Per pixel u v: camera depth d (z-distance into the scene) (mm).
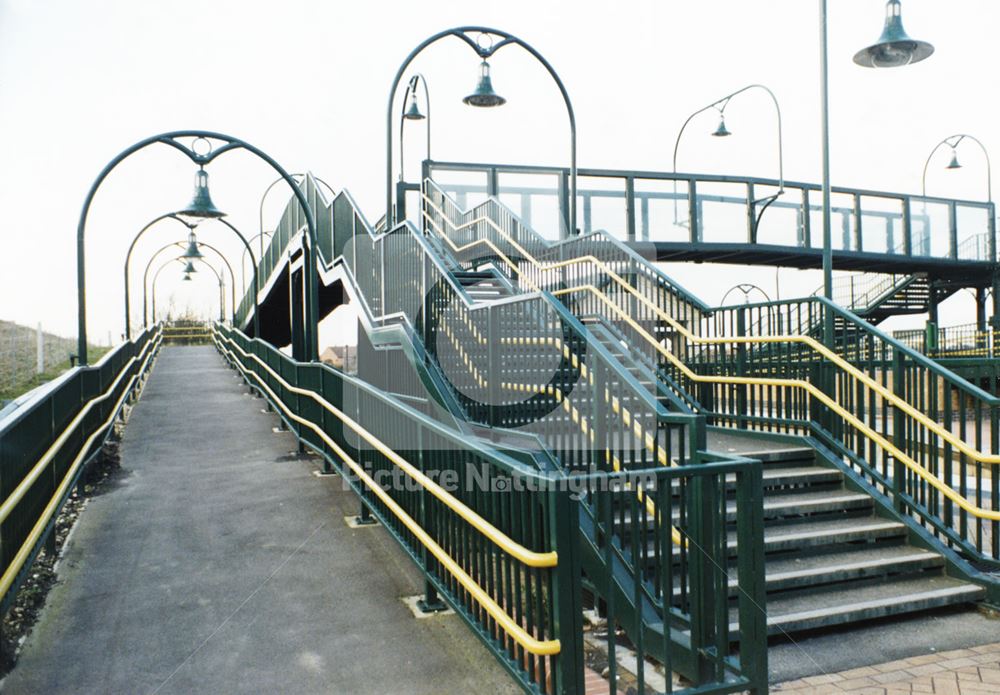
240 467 9633
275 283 23438
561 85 12789
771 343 7711
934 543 5773
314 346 11203
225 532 6941
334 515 7441
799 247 22438
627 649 4602
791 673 4340
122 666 4395
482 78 12438
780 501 6137
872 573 5453
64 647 4648
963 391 5723
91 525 7172
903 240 24469
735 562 5324
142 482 8875
